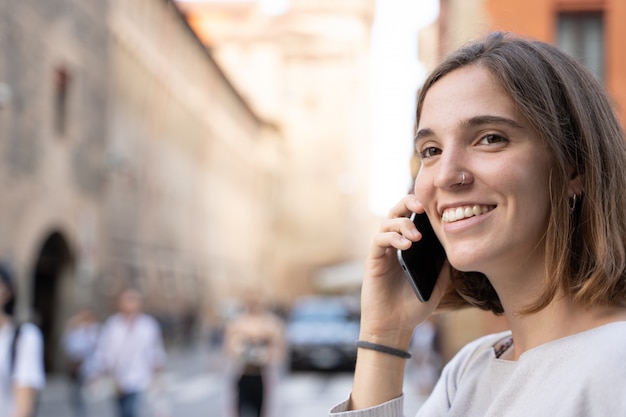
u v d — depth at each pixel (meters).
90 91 24.59
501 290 1.39
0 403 4.09
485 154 1.33
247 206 66.38
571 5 14.26
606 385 1.16
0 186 18.17
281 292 74.62
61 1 22.09
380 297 1.61
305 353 21.84
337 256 74.88
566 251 1.28
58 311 22.66
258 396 8.20
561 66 1.36
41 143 20.69
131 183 32.91
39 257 22.27
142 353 8.59
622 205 1.32
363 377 1.59
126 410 8.50
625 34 14.08
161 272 37.78
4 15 18.38
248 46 77.44
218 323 26.20
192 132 46.81
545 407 1.20
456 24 14.16
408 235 1.50
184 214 44.56
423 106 1.44
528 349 1.37
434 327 15.95
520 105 1.30
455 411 1.48
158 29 38.09
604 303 1.29
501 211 1.32
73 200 23.08
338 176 76.38
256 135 71.00
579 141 1.32
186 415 13.79
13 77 18.95
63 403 16.39
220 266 54.97
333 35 77.81
